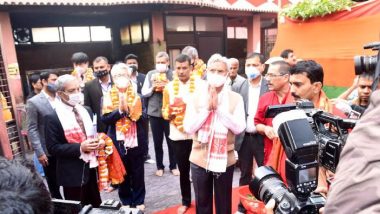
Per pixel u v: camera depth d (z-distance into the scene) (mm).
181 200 3418
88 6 6469
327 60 4191
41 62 7664
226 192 2496
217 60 2314
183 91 3061
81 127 2508
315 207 1012
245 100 3086
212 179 2512
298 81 1806
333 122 1101
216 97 2303
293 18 4582
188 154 3037
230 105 2393
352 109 1690
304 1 4336
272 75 2371
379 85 621
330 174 1142
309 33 4402
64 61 7988
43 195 583
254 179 1312
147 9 7043
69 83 2396
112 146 2766
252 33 9375
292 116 1065
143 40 7734
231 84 3703
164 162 4594
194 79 3154
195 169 2469
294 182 1025
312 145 1006
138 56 7949
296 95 1846
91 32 8273
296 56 4621
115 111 2922
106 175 2680
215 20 8547
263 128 2477
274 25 11023
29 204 540
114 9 6703
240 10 8531
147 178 4027
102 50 8531
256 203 2057
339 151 996
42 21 7516
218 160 2332
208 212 2545
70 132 2396
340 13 3971
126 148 3008
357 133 555
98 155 2666
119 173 2807
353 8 3826
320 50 4277
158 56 3986
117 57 8672
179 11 7660
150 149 5203
